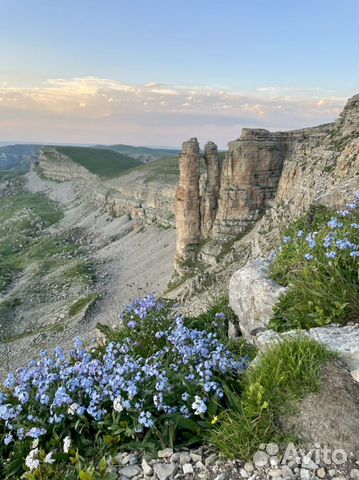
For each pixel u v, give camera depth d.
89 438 6.73
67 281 132.25
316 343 6.57
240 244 84.31
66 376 7.65
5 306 113.81
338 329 7.43
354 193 12.02
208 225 95.88
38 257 173.88
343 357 6.46
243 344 9.02
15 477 6.35
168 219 173.25
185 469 5.72
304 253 9.67
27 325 100.44
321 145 70.06
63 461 6.25
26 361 75.44
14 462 6.46
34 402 7.36
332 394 5.80
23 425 6.96
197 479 5.55
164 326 10.30
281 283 9.78
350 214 10.63
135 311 10.45
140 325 10.30
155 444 6.19
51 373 7.90
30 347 82.56
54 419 6.60
